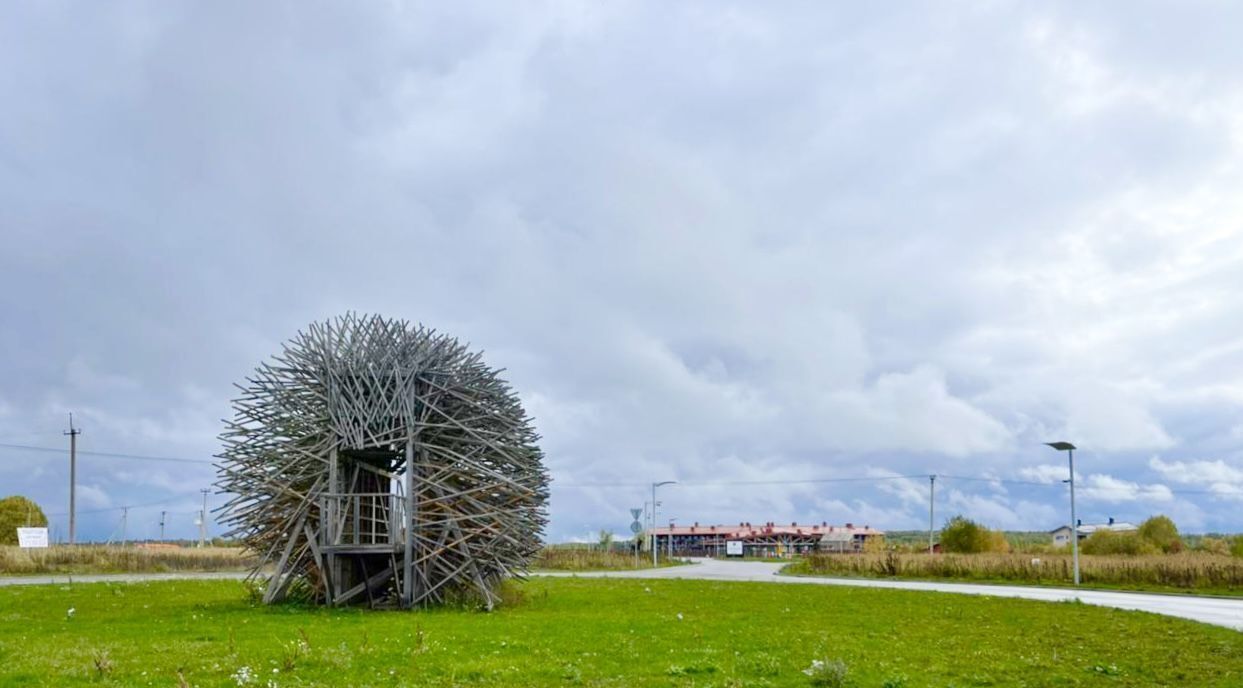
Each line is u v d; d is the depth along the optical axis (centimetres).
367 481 3684
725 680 1738
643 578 6588
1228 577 6316
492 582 3622
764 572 8912
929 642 2502
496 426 3628
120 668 1691
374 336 3472
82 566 6894
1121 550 9562
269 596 3431
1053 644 2503
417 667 1795
